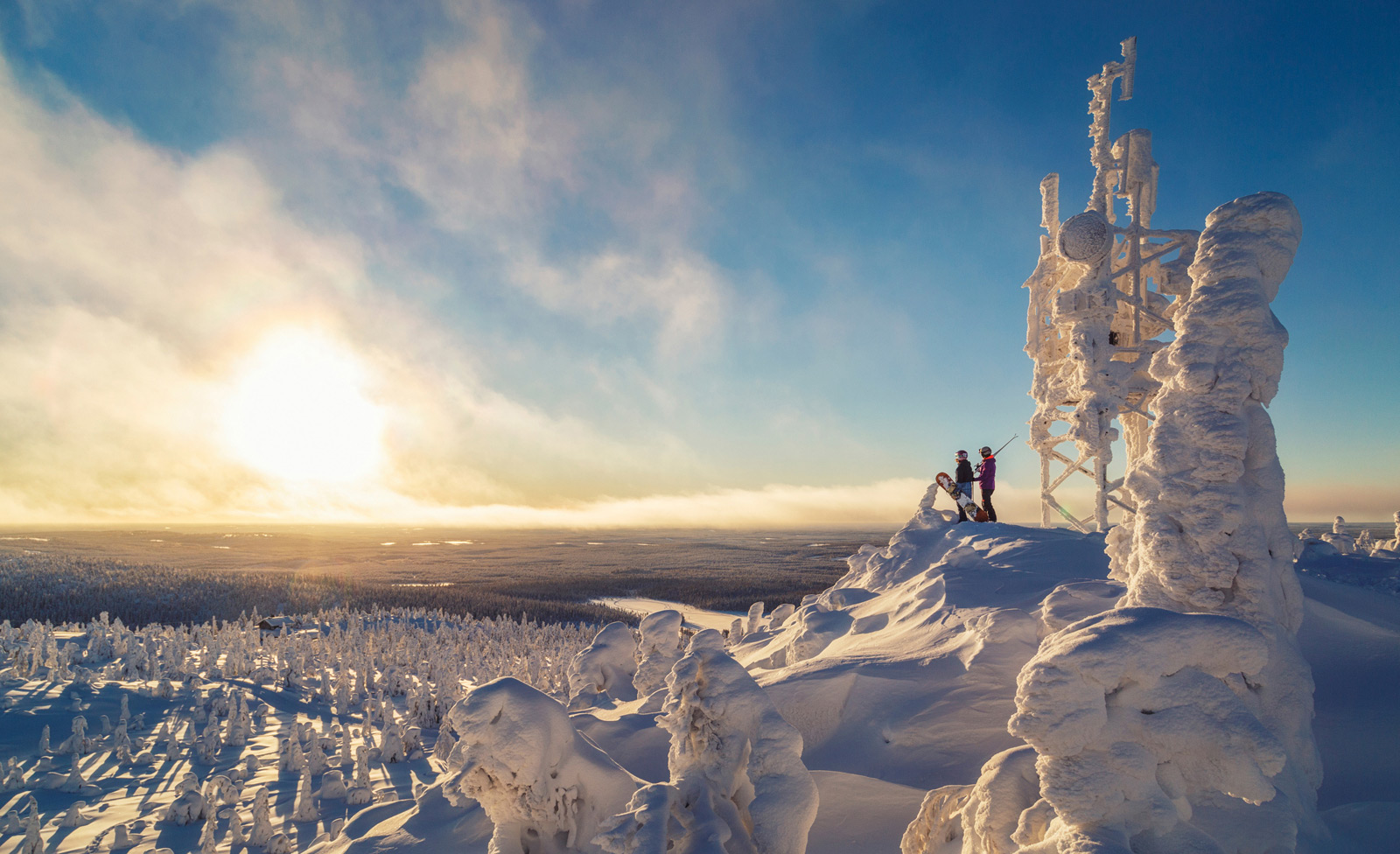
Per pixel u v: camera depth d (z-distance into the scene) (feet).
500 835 17.93
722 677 18.28
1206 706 12.66
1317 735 22.39
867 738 25.75
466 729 17.78
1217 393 20.56
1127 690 12.91
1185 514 20.68
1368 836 17.52
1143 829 12.01
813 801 16.94
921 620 34.88
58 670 88.58
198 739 63.98
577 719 31.17
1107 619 14.15
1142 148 46.32
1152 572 21.38
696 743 18.01
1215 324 20.88
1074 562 36.94
